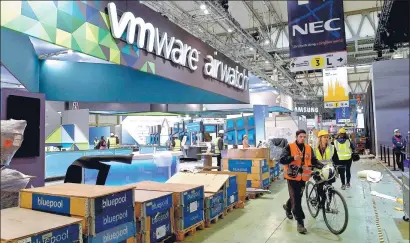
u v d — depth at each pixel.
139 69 5.13
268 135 16.52
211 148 12.73
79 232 3.00
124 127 19.91
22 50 4.89
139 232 3.79
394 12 8.48
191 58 6.80
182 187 4.73
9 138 3.30
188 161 18.33
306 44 6.29
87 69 7.66
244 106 17.14
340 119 24.05
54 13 3.61
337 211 4.64
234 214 5.86
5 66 3.92
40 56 6.76
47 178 9.91
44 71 7.17
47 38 3.51
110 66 7.91
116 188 3.57
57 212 3.28
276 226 5.06
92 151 10.83
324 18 6.21
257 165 7.88
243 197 6.48
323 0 6.24
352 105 30.09
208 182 5.75
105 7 4.43
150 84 8.37
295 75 21.72
